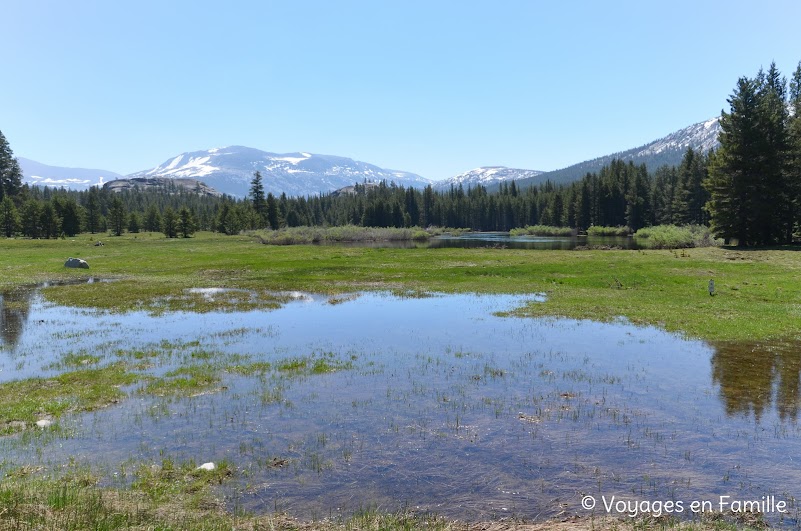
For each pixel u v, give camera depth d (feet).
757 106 206.39
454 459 32.53
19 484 27.94
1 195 435.12
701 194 365.40
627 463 31.91
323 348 64.49
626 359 57.82
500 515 25.85
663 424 38.42
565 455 33.09
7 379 51.19
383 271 155.02
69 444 34.76
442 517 25.58
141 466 31.14
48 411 41.06
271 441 35.35
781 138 205.05
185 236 447.42
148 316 88.28
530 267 150.30
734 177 207.72
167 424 38.50
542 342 66.74
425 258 192.44
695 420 39.17
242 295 112.37
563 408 41.96
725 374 51.55
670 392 46.03
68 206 431.84
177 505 26.50
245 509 26.25
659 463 31.89
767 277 118.42
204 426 38.09
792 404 42.55
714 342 65.41
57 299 105.70
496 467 31.40
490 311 91.09
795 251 170.60
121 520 23.86
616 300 98.43
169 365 56.39
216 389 47.16
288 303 102.12
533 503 27.12
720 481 29.53
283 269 161.48
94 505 25.27
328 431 37.19
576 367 54.70
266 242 352.08
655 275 126.93
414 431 37.17
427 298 107.65
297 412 41.16
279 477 30.01
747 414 40.34
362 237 414.82
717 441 35.19
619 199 483.92
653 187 467.11
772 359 57.11
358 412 41.16
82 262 166.91
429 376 51.60
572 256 183.73
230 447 34.32
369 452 33.55
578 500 27.40
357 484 29.22
